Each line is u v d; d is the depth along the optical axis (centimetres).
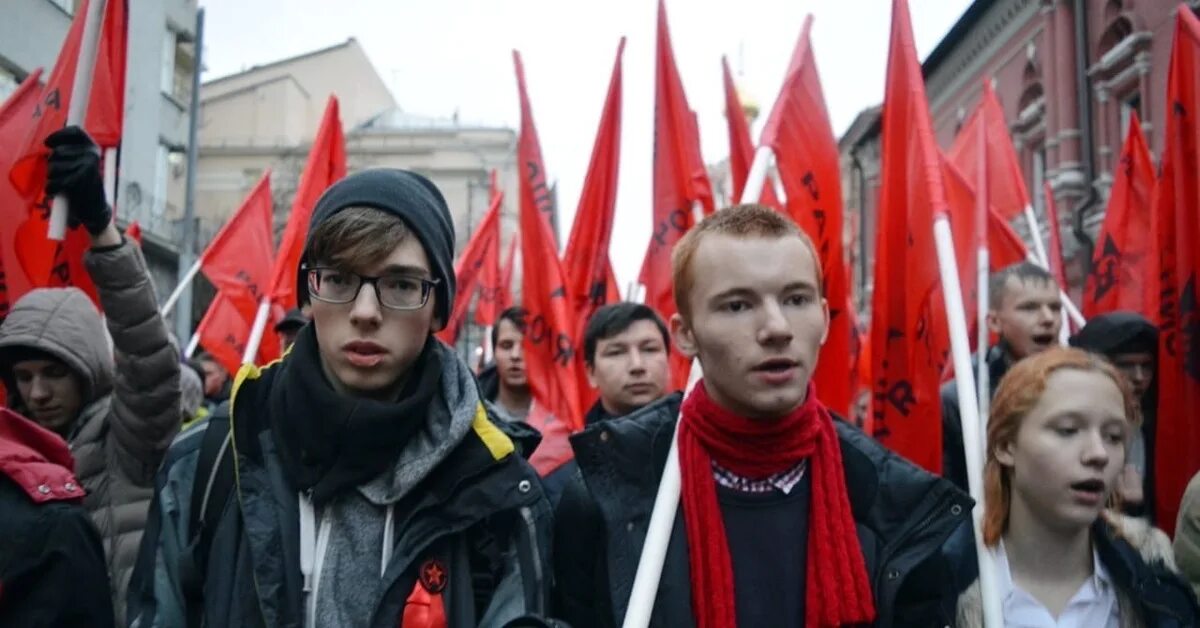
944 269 292
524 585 192
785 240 195
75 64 345
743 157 511
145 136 1778
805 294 195
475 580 193
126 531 278
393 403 193
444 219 205
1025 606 234
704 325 196
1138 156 543
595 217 575
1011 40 1875
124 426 273
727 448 200
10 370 281
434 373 198
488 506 190
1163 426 361
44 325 273
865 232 2591
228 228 662
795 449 200
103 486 279
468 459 193
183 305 1524
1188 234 366
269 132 3334
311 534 188
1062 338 493
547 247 542
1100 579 236
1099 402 231
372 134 3697
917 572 202
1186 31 374
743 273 192
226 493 194
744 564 197
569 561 213
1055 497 231
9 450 217
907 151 333
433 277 200
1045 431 233
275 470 192
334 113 584
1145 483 372
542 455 449
